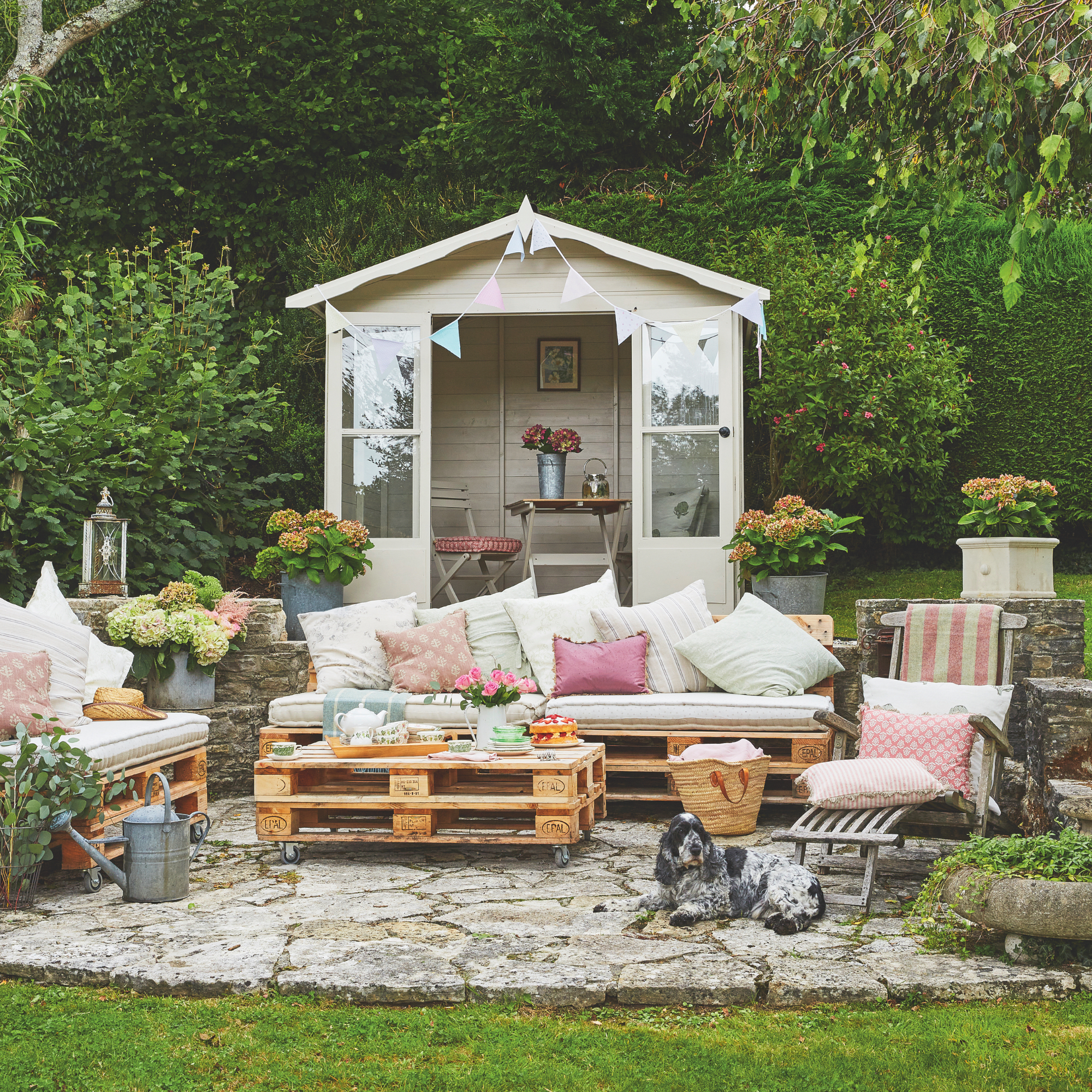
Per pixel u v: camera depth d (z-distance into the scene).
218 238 11.95
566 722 5.11
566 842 4.58
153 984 3.15
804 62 5.00
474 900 4.03
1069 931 3.11
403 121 12.52
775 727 5.61
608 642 6.14
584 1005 3.03
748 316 7.37
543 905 3.94
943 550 9.38
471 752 4.87
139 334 8.66
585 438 9.80
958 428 8.82
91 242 11.79
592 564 9.12
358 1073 2.63
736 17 4.98
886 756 4.52
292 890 4.22
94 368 8.12
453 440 9.89
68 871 4.53
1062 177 4.57
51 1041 2.82
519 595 6.65
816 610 6.87
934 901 3.50
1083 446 8.71
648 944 3.42
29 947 3.45
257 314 11.05
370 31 12.65
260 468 9.63
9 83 10.01
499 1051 2.73
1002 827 4.99
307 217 11.18
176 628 6.03
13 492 6.60
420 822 4.66
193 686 6.20
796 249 8.95
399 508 7.84
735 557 6.95
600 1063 2.66
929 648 5.67
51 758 4.02
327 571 7.26
